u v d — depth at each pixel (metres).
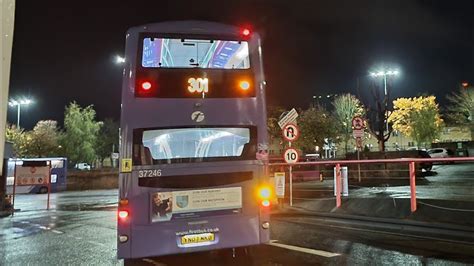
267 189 7.58
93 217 16.88
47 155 57.19
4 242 11.50
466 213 10.30
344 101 59.25
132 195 7.02
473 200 11.35
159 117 7.27
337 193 13.64
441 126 70.06
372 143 67.38
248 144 7.62
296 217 13.41
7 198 20.80
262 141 7.71
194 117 7.39
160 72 7.42
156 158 7.17
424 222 10.44
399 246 8.64
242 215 7.40
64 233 12.76
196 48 7.76
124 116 7.20
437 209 10.95
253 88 7.82
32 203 27.00
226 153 7.48
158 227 7.03
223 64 7.80
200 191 7.25
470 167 34.19
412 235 9.84
